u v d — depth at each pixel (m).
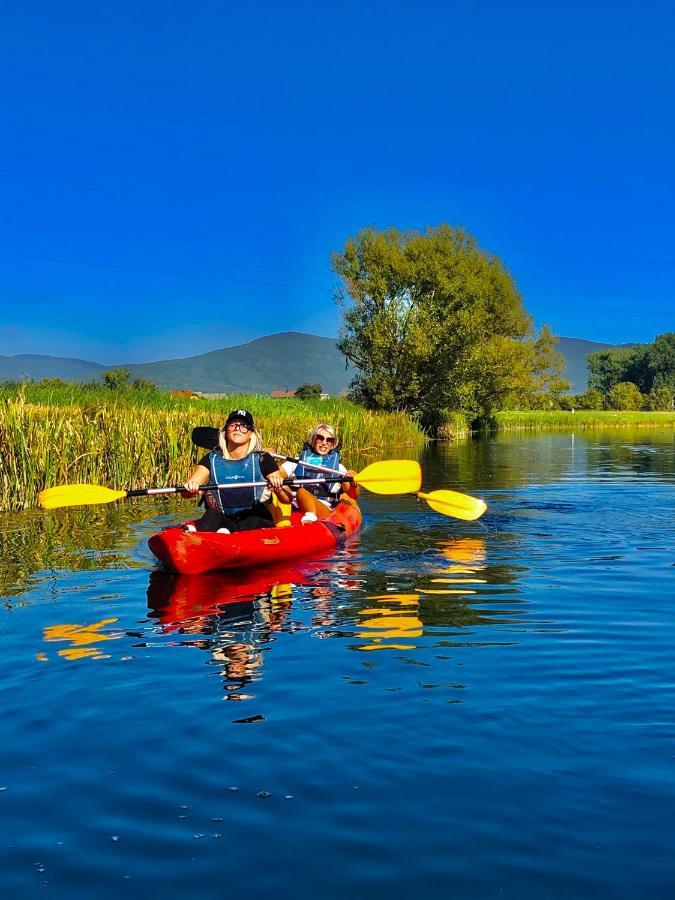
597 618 5.31
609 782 2.99
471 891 2.37
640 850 2.56
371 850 2.59
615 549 8.02
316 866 2.51
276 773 3.11
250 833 2.70
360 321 41.72
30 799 2.95
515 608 5.62
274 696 3.92
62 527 9.84
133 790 3.00
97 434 13.27
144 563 7.52
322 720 3.61
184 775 3.12
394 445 31.02
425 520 10.17
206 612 5.64
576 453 26.53
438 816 2.78
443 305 40.66
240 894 2.38
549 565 7.22
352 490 10.18
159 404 20.28
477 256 50.00
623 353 144.75
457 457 24.22
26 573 7.06
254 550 7.20
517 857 2.53
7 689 4.10
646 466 20.19
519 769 3.11
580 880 2.41
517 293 54.00
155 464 14.30
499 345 49.22
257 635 5.03
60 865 2.54
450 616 5.43
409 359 40.25
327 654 4.60
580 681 4.06
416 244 41.44
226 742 3.40
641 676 4.12
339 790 2.97
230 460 7.90
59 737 3.49
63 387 20.55
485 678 4.13
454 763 3.16
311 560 7.56
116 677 4.26
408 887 2.40
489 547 8.17
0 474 11.43
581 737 3.38
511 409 65.56
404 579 6.69
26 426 11.98
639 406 107.25
